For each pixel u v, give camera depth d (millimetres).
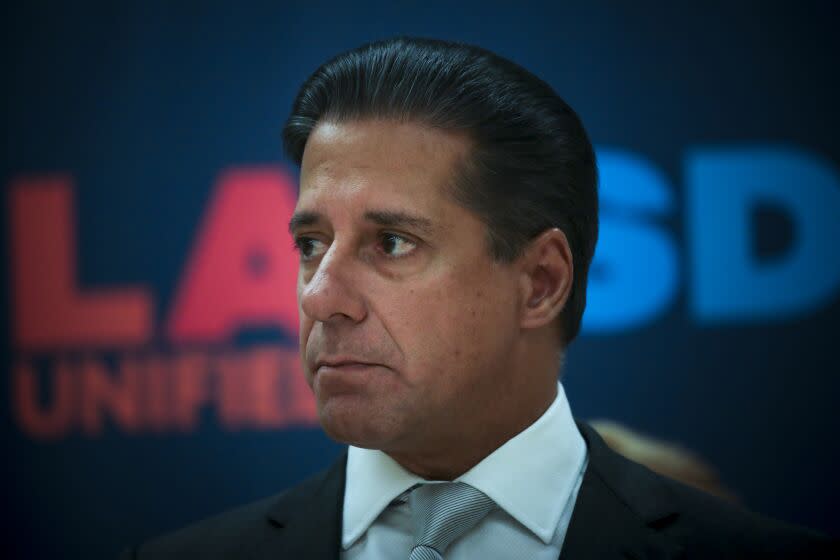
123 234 7035
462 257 2137
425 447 2236
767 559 2162
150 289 6980
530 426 2320
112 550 6922
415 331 2084
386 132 2146
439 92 2180
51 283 7074
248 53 7047
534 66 6762
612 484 2312
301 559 2305
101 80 7145
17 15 7219
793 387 6406
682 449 6438
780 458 6398
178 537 2588
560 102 2385
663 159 6590
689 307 6520
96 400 6992
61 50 7191
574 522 2227
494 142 2191
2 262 7117
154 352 6953
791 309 6430
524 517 2229
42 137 7156
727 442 6438
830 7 6480
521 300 2270
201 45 7082
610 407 6527
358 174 2119
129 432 6957
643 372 6531
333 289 2059
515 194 2213
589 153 2432
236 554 2412
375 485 2332
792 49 6512
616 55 6684
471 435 2256
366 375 2074
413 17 6910
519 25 6797
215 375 6879
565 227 2320
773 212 6469
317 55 6984
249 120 6996
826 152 6438
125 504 6930
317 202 2141
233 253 6914
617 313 6562
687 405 6488
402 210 2084
